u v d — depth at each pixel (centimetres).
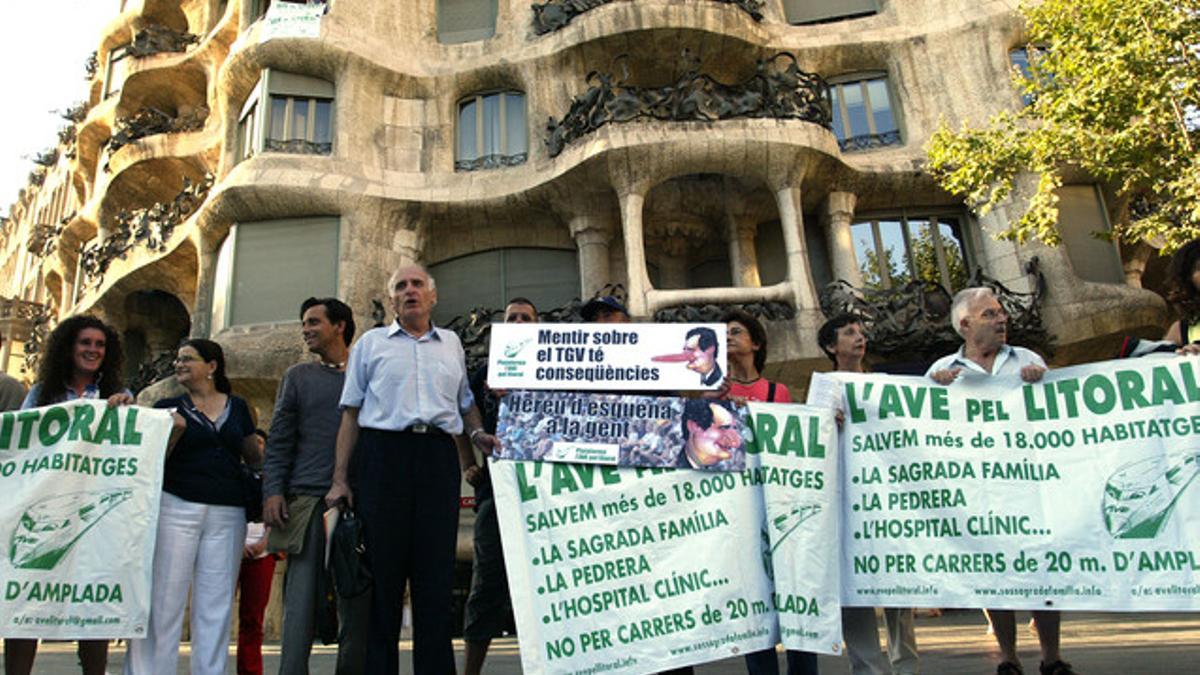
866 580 451
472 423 490
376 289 1614
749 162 1559
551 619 421
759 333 512
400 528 432
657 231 1750
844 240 1648
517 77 1814
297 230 1642
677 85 1595
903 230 1728
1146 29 1177
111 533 444
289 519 465
